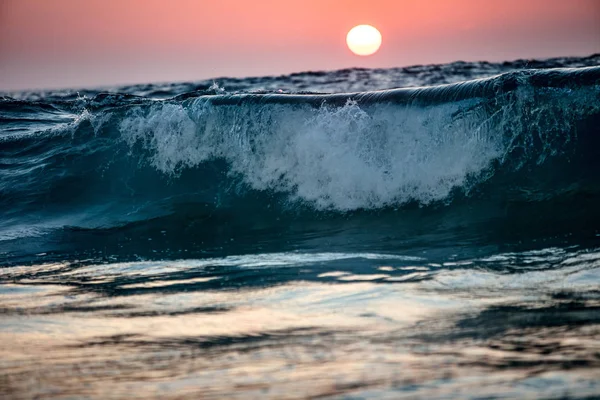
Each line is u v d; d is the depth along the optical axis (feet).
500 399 15.69
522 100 45.55
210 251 39.24
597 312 22.62
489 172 45.24
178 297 28.71
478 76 148.56
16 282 34.86
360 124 47.91
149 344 22.04
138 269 35.65
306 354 20.01
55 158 57.72
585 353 18.48
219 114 52.49
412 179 46.11
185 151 53.01
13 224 50.62
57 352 21.76
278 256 36.14
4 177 56.80
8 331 24.76
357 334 21.76
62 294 31.14
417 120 46.83
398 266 31.78
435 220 42.68
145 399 17.19
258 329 23.04
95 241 44.91
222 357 20.21
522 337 20.38
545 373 17.11
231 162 51.44
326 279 29.99
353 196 46.70
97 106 60.49
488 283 27.68
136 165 54.85
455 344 20.11
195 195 51.01
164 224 47.85
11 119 76.64
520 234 37.37
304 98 50.39
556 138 45.16
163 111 55.21
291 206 47.78
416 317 23.34
